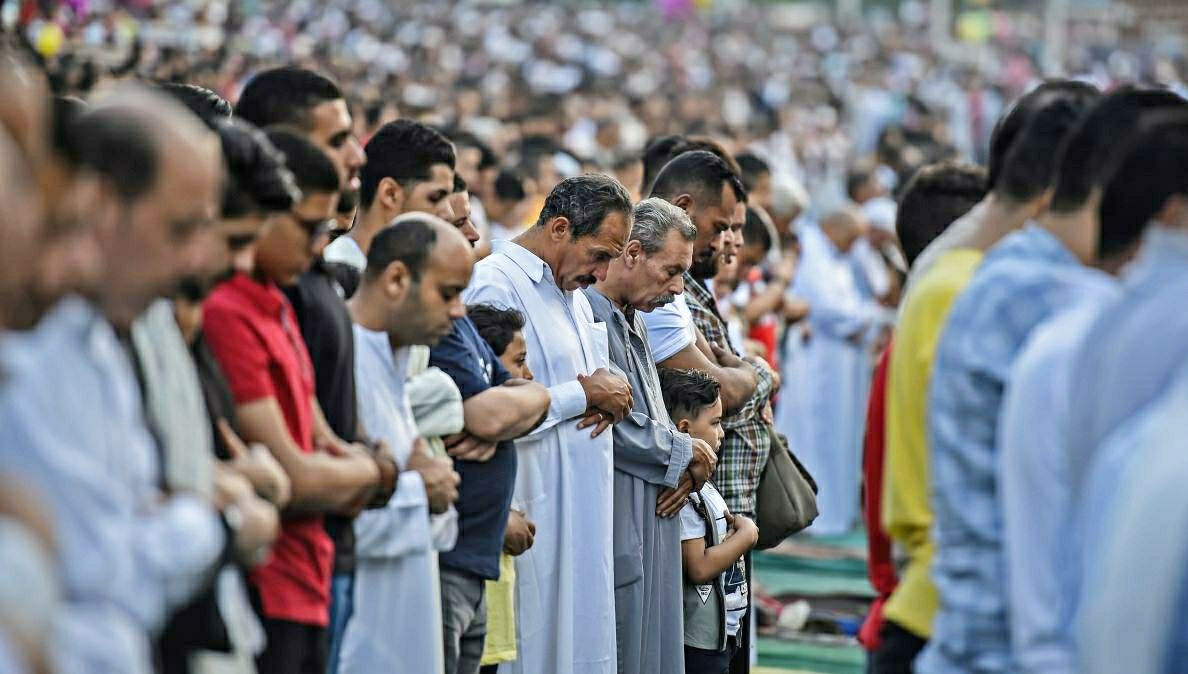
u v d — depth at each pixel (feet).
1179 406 16.96
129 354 19.02
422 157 31.27
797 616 49.19
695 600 34.47
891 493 23.94
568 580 30.71
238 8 126.31
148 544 16.88
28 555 14.07
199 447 19.65
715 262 37.35
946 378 21.71
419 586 25.61
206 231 18.47
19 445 15.65
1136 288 18.78
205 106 26.53
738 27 314.35
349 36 160.66
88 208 17.60
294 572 23.15
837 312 63.57
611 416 31.22
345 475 23.06
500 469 28.25
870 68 234.58
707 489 34.71
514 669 30.37
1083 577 18.31
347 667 25.13
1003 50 283.59
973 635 21.22
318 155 23.29
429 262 25.86
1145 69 245.04
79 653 15.34
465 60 174.81
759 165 57.16
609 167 72.49
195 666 19.44
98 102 18.26
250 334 22.67
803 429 63.87
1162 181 19.27
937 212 30.89
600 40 240.53
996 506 21.27
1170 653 16.49
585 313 32.55
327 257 30.83
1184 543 16.31
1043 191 23.71
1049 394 19.92
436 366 28.53
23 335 16.85
